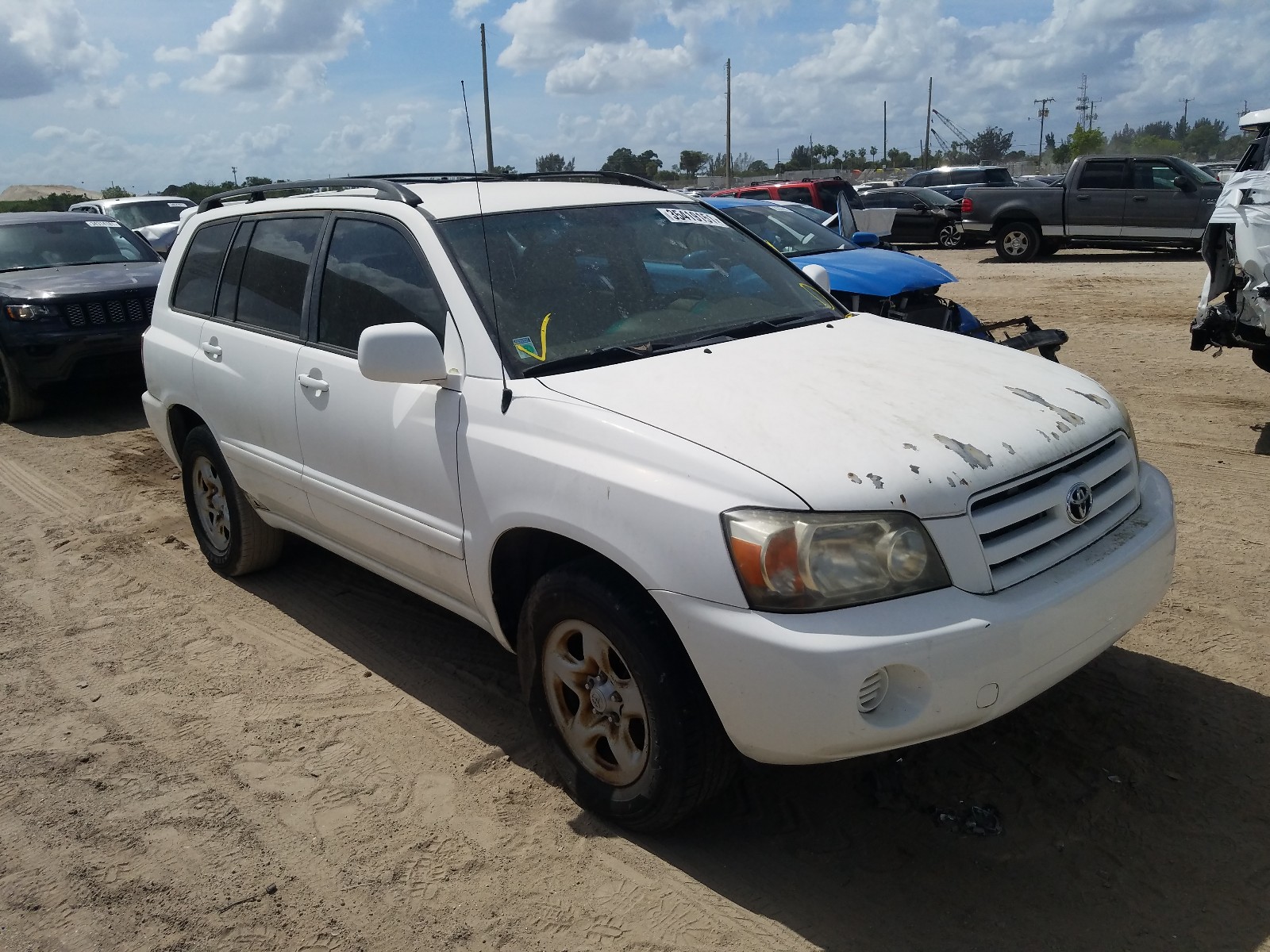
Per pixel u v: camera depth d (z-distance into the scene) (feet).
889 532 8.27
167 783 11.39
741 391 9.85
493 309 11.05
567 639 10.19
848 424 9.18
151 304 29.73
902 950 8.46
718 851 9.79
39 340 27.99
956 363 11.04
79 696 13.50
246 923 9.18
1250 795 10.12
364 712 12.71
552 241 12.14
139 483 23.24
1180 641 13.16
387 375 10.46
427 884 9.57
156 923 9.25
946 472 8.63
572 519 9.43
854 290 23.77
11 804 11.14
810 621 8.13
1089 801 10.14
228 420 14.99
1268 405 24.49
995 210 63.31
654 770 9.34
